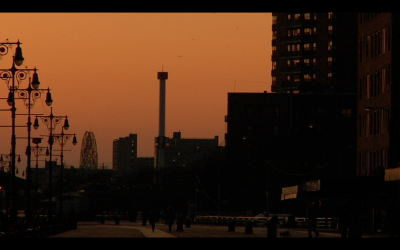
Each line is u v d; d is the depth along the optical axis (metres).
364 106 177.12
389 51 162.50
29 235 98.19
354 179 115.81
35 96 116.88
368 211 132.62
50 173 162.75
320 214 159.88
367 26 175.75
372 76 172.62
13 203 105.56
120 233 127.19
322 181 116.69
